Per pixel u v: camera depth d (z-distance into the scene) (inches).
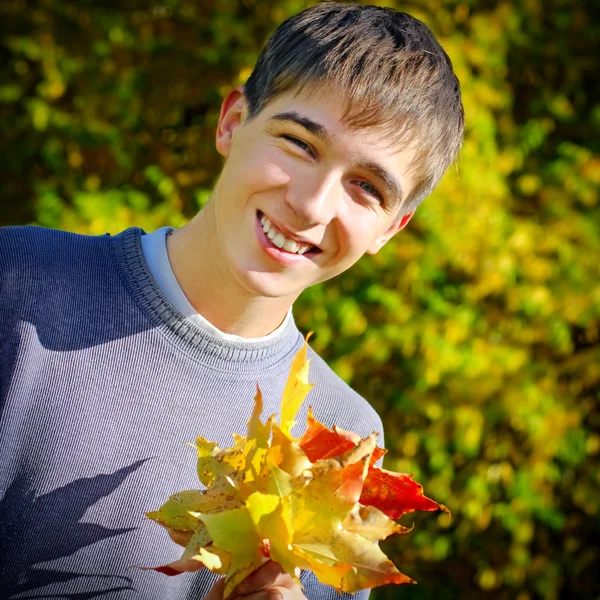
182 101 152.8
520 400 135.4
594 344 146.7
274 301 57.4
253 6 150.3
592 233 140.1
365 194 52.7
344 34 53.7
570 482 145.5
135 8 154.4
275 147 52.2
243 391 57.8
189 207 144.5
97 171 151.8
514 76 156.6
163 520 45.0
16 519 52.0
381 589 144.5
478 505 137.7
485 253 134.1
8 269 55.6
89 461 53.2
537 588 144.5
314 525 42.0
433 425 136.2
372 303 135.3
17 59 152.4
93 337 55.0
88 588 53.2
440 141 56.0
